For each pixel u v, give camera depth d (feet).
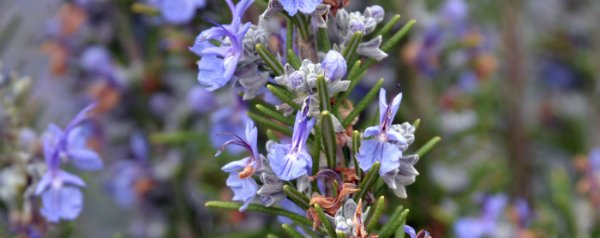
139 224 2.05
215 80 1.34
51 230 1.68
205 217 2.02
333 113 1.35
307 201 1.34
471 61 2.12
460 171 2.16
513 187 2.17
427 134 1.96
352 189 1.32
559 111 2.66
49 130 1.57
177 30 1.86
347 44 1.36
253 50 1.36
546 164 2.53
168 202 2.04
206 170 2.02
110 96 2.02
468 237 1.88
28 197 1.63
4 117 1.67
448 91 2.16
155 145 2.03
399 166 1.33
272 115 1.36
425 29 1.95
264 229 1.83
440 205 1.96
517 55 2.21
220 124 1.81
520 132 2.19
